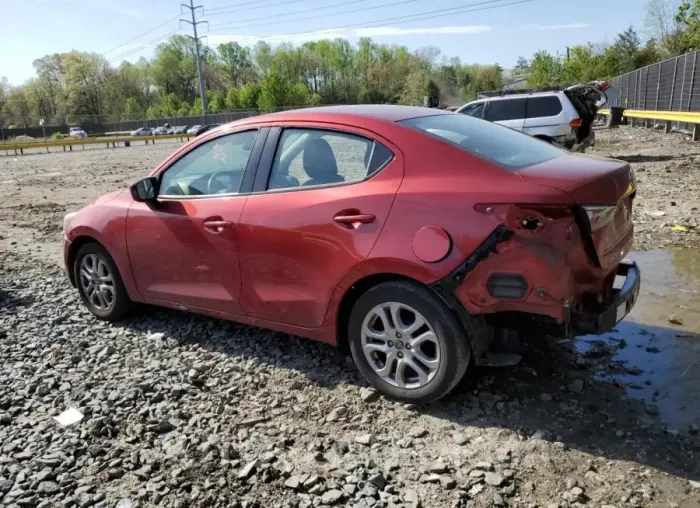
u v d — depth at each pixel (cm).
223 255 401
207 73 10625
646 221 784
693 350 401
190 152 441
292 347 434
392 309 333
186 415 345
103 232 475
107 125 7194
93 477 289
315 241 352
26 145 3859
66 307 555
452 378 321
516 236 291
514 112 1421
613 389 352
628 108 3222
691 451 288
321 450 304
